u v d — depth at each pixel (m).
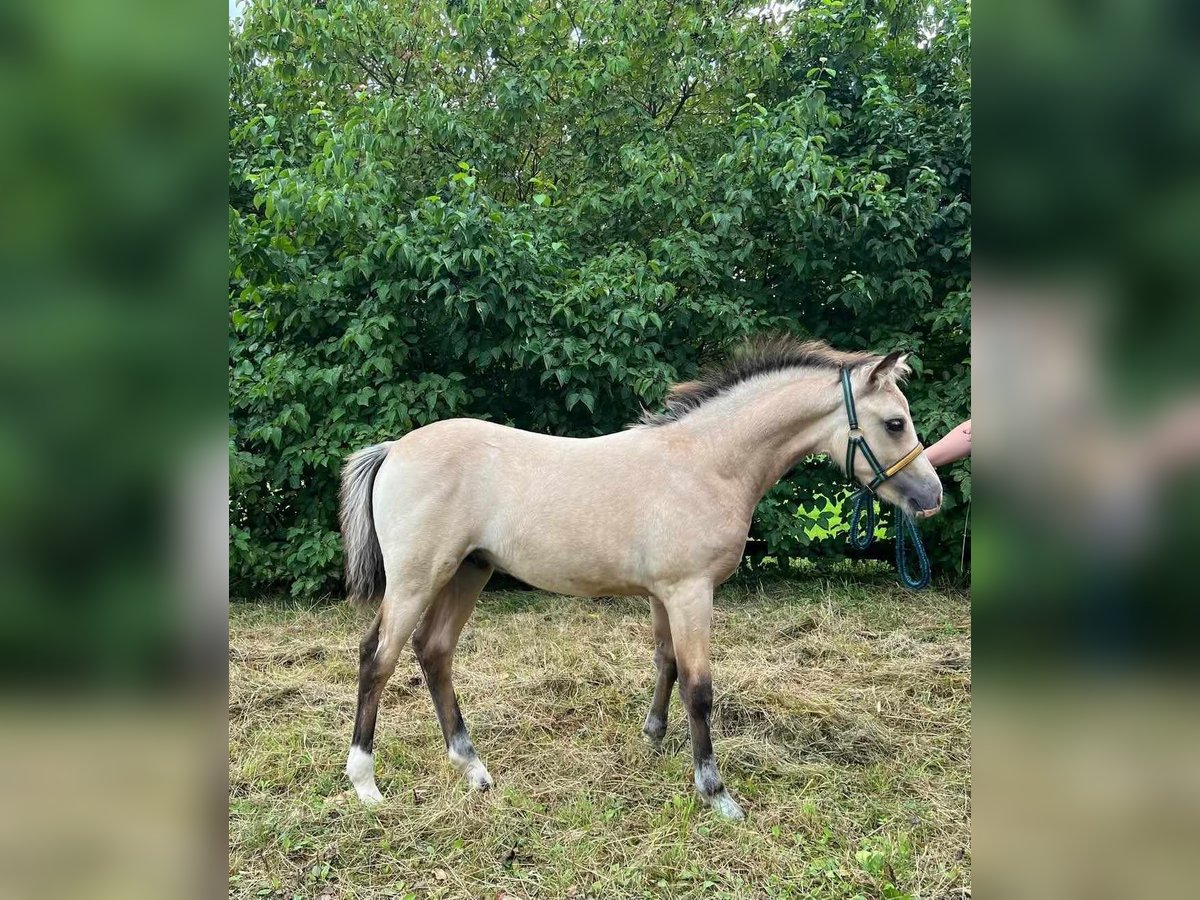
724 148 5.38
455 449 2.51
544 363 4.60
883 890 1.96
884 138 5.02
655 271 4.64
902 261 4.69
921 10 5.31
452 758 2.60
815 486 4.98
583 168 5.60
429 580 2.48
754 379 2.60
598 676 3.48
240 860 2.11
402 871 2.09
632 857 2.14
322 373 4.40
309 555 4.61
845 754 2.73
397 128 5.10
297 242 4.62
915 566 5.45
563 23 5.77
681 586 2.43
